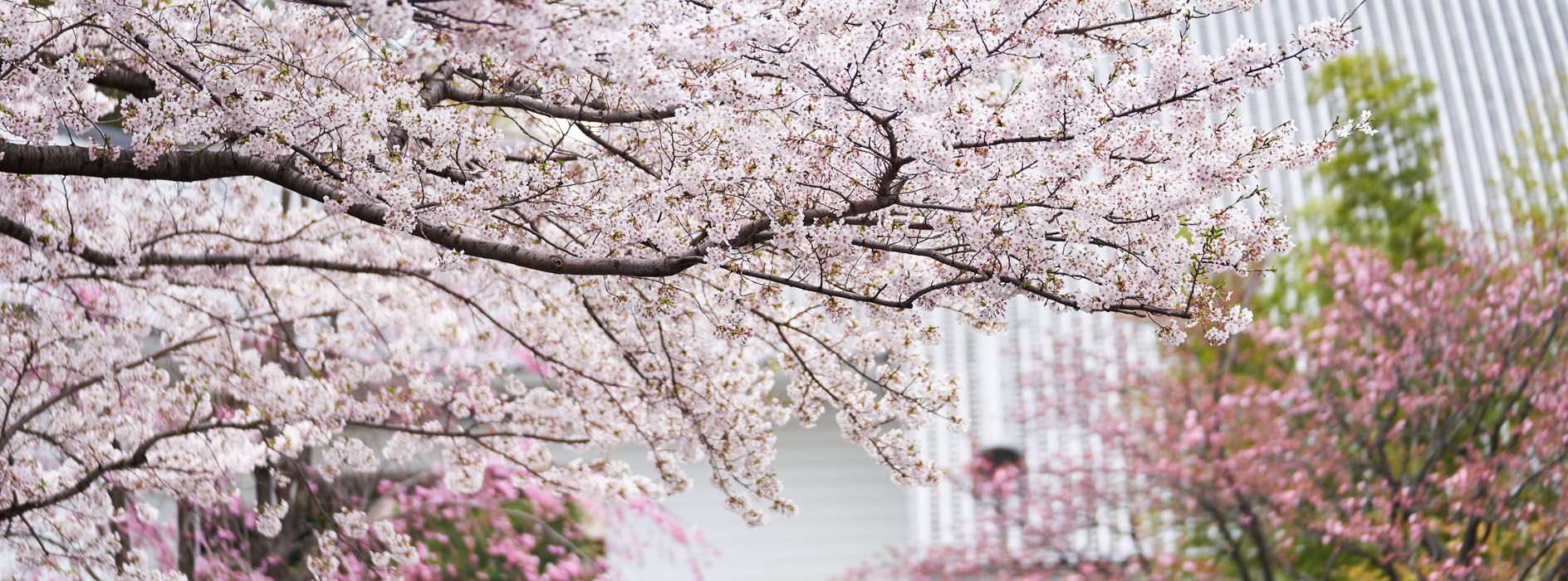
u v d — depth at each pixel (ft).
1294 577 28.07
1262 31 49.19
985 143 9.84
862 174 10.82
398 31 7.60
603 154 12.78
